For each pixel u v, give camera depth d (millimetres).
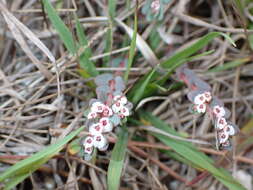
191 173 119
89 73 114
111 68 118
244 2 125
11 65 125
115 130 116
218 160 118
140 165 119
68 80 121
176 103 127
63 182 112
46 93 120
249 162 116
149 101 126
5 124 113
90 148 90
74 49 109
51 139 111
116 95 97
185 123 127
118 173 97
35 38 104
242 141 120
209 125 124
